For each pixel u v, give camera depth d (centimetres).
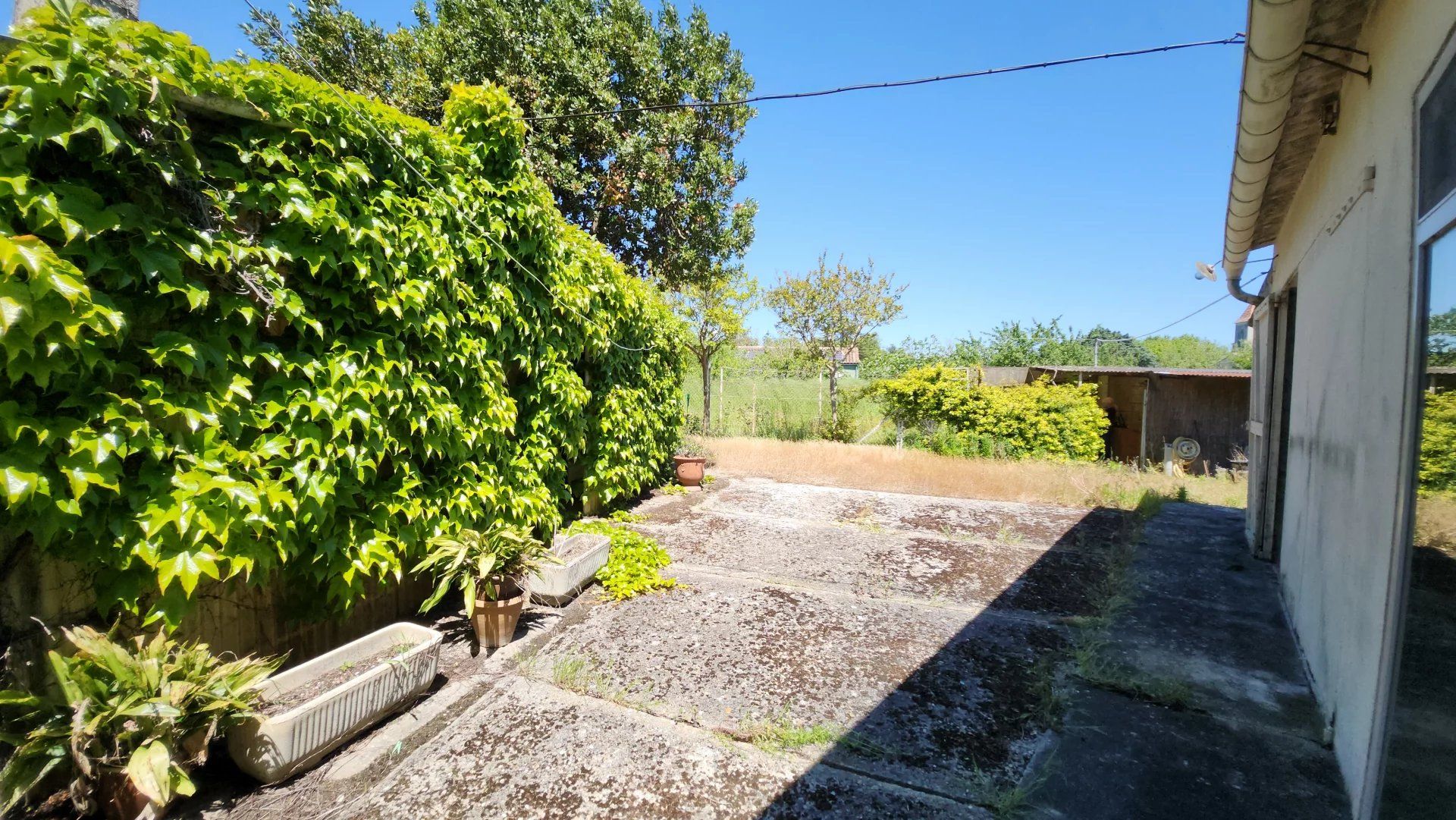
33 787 173
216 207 209
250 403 222
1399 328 184
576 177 938
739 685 281
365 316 263
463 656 302
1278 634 342
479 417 341
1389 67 205
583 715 254
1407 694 163
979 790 211
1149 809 202
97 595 189
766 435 1427
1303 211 372
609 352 550
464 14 884
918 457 1016
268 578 247
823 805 203
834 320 1469
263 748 195
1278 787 213
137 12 219
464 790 207
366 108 263
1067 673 298
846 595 402
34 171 166
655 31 981
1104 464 1091
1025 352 2572
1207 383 1252
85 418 174
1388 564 182
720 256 1155
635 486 635
